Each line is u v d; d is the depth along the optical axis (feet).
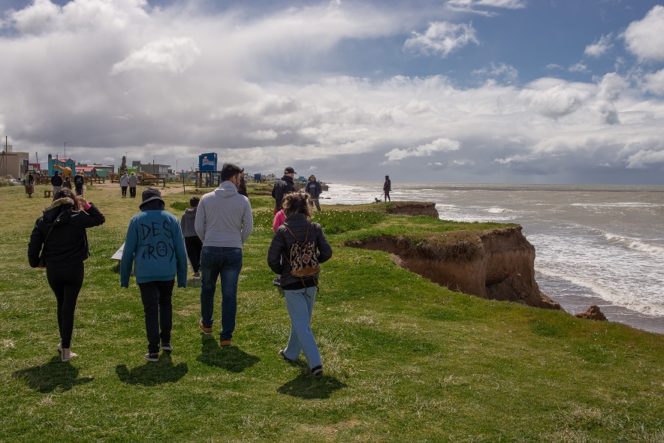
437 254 58.29
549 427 16.58
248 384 19.62
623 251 109.29
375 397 18.43
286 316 28.60
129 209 95.25
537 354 24.07
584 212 223.10
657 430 16.62
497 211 223.30
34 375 19.99
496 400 18.44
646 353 24.72
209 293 24.63
